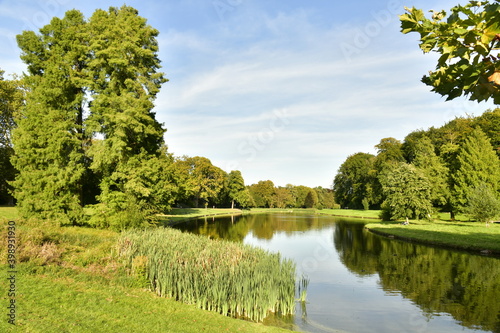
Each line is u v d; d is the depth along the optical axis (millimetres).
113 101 22250
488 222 30719
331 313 11430
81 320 7422
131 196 22172
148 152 26078
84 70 24266
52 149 22328
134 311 8680
